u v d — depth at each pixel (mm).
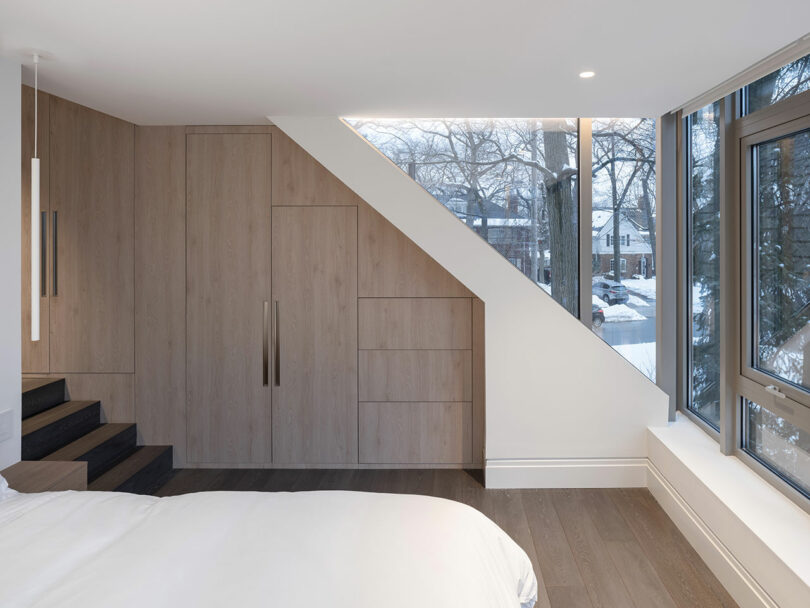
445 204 4609
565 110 4090
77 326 4723
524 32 2688
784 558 2520
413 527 2172
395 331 4734
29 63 3135
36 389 4316
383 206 4344
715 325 4062
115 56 3014
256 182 4664
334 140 4312
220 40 2787
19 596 1676
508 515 3955
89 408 4555
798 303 2986
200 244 4695
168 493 4297
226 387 4766
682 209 4449
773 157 3207
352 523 2182
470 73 3277
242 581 1771
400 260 4699
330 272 4707
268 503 2350
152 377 4754
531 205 4598
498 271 4359
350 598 1707
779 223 3164
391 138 4602
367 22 2574
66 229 4668
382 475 4656
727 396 3729
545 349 4379
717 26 2625
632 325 4574
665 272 4445
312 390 4762
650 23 2590
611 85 3504
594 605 2939
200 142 4645
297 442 4793
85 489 3189
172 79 3406
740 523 2902
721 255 3707
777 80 3160
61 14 2498
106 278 4703
